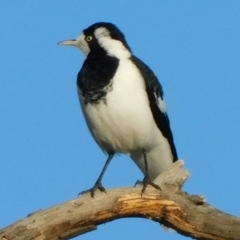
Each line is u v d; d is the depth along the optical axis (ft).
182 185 38.63
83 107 43.60
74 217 35.37
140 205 37.37
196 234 38.14
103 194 36.68
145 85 43.68
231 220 37.81
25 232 33.91
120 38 45.39
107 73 42.70
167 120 46.65
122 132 43.65
